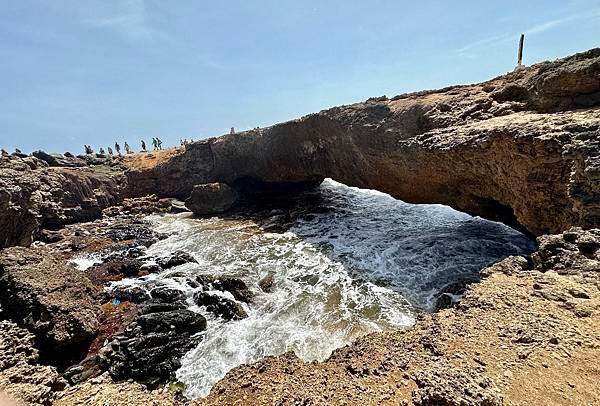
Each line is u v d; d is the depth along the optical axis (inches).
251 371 298.4
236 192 1408.7
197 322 510.9
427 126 766.5
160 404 281.0
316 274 668.7
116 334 490.6
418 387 237.1
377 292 582.6
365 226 938.7
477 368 247.0
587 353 249.8
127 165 1678.2
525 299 323.0
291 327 498.9
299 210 1185.4
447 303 510.3
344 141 976.3
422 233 829.8
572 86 530.9
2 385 311.0
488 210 711.7
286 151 1250.0
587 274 335.3
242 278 662.5
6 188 779.4
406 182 841.5
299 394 250.7
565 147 424.8
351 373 270.4
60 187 1178.6
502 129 536.4
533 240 670.5
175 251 849.5
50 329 462.6
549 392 222.2
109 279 691.4
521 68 756.0
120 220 1227.9
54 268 596.1
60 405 293.1
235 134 1411.2
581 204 394.6
